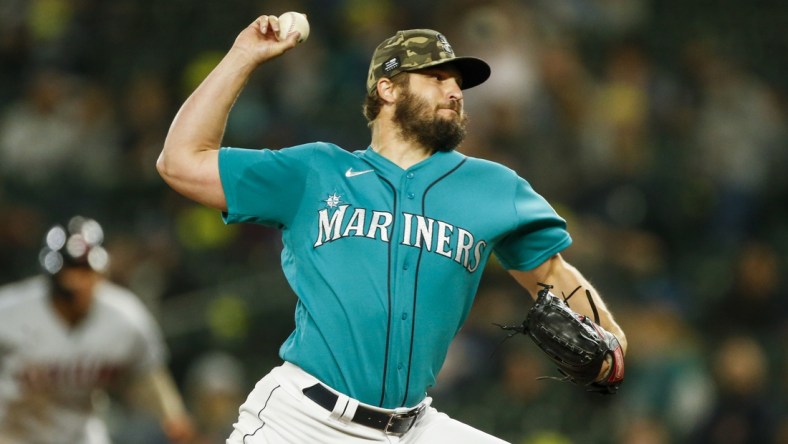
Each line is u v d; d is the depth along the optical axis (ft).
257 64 54.19
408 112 53.36
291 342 52.54
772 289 142.51
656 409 126.93
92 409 90.17
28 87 173.58
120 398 120.16
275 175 52.44
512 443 122.31
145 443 117.08
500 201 53.01
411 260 51.21
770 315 141.90
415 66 53.31
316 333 51.29
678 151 165.07
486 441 54.19
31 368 86.63
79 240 86.69
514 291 134.00
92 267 86.38
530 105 151.74
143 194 155.94
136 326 89.61
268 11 179.11
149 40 181.16
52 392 87.56
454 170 53.36
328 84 165.37
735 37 187.01
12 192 158.71
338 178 52.75
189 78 171.73
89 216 154.20
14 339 86.38
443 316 51.75
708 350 139.23
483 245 52.54
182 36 180.86
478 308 131.54
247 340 137.69
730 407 119.03
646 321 133.59
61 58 178.29
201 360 134.92
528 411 124.47
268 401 52.16
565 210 145.59
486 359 127.75
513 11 162.61
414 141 53.72
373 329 50.67
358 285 50.88
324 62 168.04
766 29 188.75
